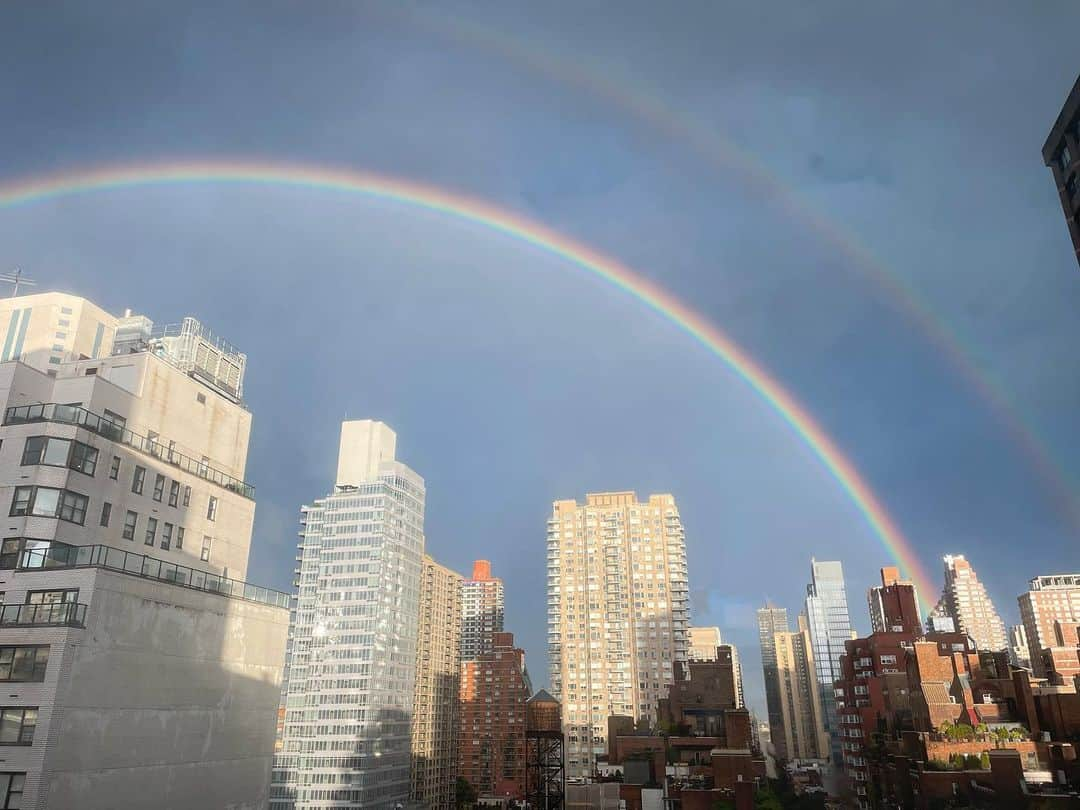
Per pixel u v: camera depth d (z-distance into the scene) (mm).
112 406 63656
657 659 181750
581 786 101688
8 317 117750
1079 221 60906
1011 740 79125
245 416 81812
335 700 188750
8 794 45344
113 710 51219
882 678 119062
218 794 60281
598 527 193625
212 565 71625
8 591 52531
